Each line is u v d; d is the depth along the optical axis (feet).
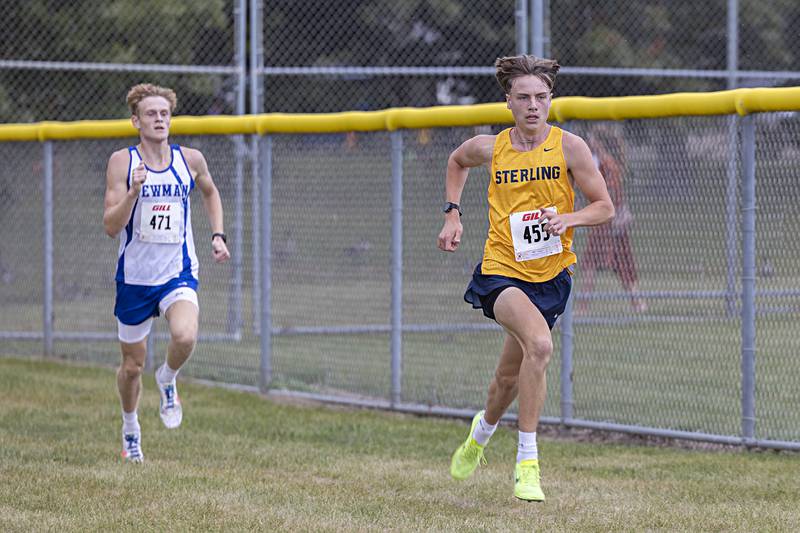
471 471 65.77
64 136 118.42
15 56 142.61
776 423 81.56
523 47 123.03
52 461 71.97
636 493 65.41
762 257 80.28
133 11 143.23
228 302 114.32
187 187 73.36
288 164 105.91
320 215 104.88
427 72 124.26
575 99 85.05
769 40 176.96
